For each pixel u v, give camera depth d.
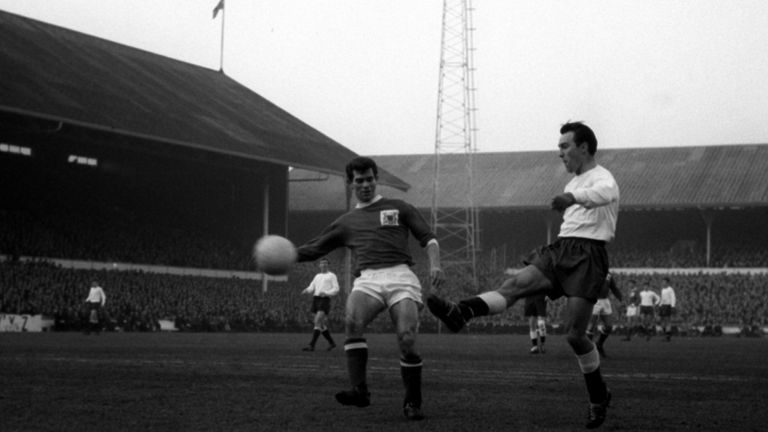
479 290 69.75
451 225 72.69
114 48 68.31
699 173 75.88
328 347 27.11
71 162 62.72
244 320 57.22
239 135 61.72
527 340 40.69
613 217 8.46
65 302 48.03
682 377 15.88
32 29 62.16
